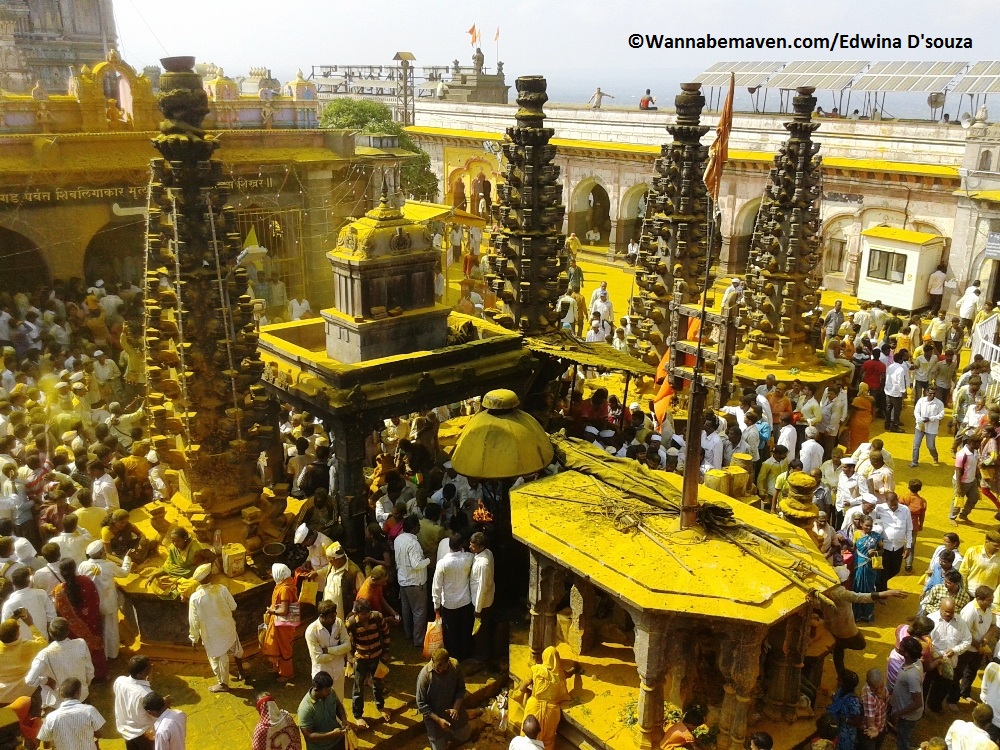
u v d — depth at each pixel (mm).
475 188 43906
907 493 12820
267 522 11039
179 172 10039
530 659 9750
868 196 29953
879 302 23484
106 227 23109
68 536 10234
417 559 10188
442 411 17141
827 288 31891
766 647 8766
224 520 10750
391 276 12688
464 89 55406
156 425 10836
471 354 12859
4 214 20719
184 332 10297
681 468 12984
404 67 51688
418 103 50656
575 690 9070
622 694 8992
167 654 10312
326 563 10547
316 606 10547
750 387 17125
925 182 28156
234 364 10703
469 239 32594
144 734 8016
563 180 40719
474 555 9992
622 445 13742
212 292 10430
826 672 10297
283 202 25594
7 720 8250
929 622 9203
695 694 8914
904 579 12586
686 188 17031
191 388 10492
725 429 13711
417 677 10039
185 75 10102
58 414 14203
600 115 40531
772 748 7887
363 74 64312
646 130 38344
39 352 17969
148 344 10750
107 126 22453
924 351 19438
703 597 7906
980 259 26812
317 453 12688
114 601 9969
